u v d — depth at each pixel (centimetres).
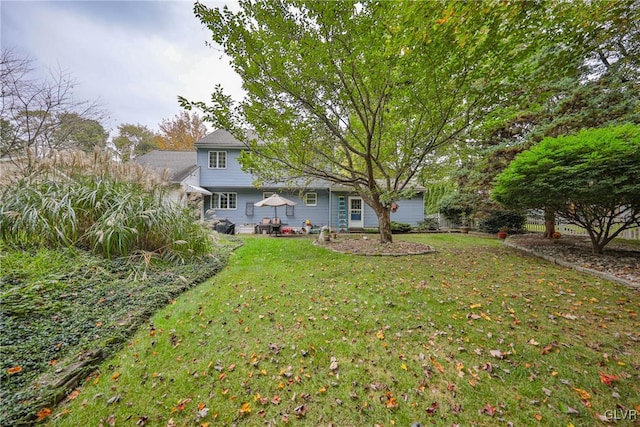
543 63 414
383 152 795
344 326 277
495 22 334
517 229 1139
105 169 477
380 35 428
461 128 589
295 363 221
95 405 175
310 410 177
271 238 1010
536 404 177
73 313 267
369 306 322
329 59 485
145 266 397
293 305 327
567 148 489
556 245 712
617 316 288
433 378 203
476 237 1039
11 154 726
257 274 456
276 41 485
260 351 236
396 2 321
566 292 357
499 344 242
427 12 290
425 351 234
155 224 445
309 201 1473
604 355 222
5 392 170
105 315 273
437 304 325
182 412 173
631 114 658
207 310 311
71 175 452
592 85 729
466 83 495
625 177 432
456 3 269
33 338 221
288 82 514
